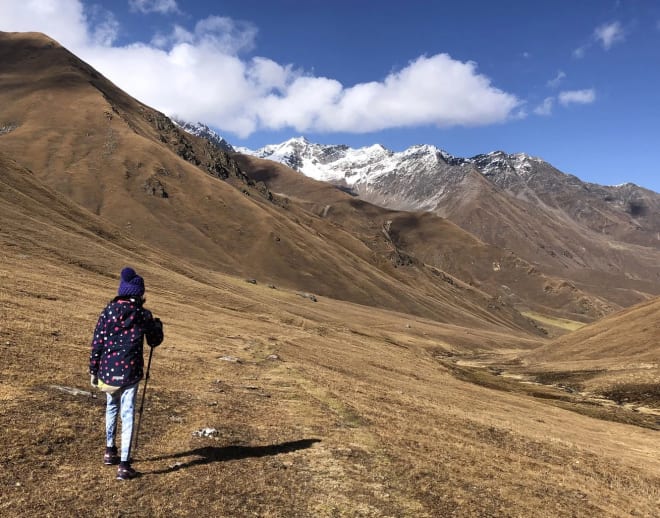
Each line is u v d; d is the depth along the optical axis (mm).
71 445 11281
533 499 13727
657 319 101625
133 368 9992
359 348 63250
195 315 51375
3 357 17062
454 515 11070
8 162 93812
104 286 53531
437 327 192000
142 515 8734
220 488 10266
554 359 106125
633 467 24359
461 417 26656
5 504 8289
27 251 56500
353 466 13031
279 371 29375
